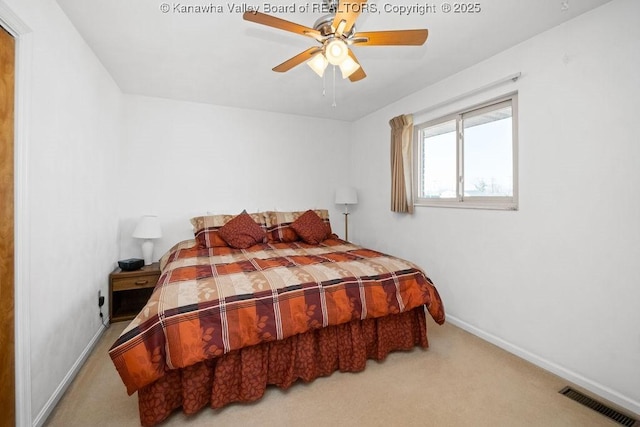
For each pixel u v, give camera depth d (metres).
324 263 2.35
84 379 1.95
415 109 3.25
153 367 1.46
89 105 2.26
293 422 1.61
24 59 1.42
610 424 1.59
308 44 2.27
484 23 1.99
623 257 1.73
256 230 3.30
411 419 1.63
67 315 1.87
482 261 2.56
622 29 1.71
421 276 2.31
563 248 2.00
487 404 1.75
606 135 1.78
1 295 1.30
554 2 1.78
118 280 2.81
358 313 2.01
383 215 3.78
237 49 2.34
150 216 3.16
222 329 1.63
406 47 2.30
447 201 2.95
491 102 2.51
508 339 2.35
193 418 1.64
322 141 4.30
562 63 1.99
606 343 1.80
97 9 1.83
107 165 2.76
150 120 3.39
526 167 2.22
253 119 3.89
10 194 1.36
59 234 1.76
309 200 4.24
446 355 2.29
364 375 2.04
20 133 1.40
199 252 2.91
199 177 3.62
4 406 1.31
